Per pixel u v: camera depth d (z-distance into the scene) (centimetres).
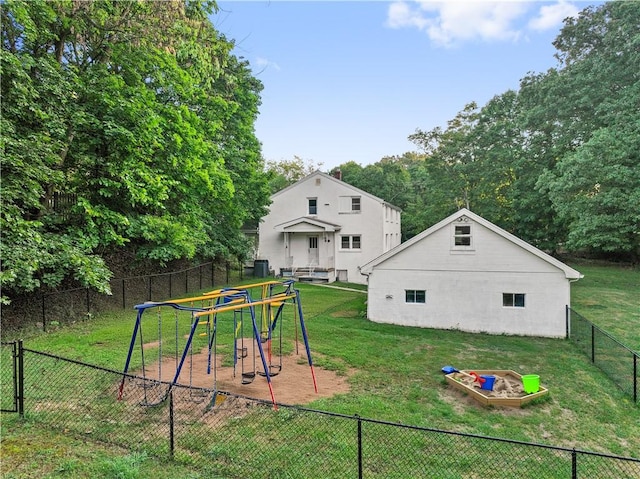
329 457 558
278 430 632
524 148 3077
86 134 1319
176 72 1438
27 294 1323
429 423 702
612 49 2377
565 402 834
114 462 500
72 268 1216
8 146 973
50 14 1078
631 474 573
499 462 580
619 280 2466
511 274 1480
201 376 889
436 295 1560
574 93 2514
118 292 1794
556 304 1431
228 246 2614
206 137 1852
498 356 1168
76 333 1189
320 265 3078
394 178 4784
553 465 582
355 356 1093
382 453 581
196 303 1780
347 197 3053
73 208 1246
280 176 5700
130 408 682
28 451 522
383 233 3017
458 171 3591
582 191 2339
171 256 1781
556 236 3072
